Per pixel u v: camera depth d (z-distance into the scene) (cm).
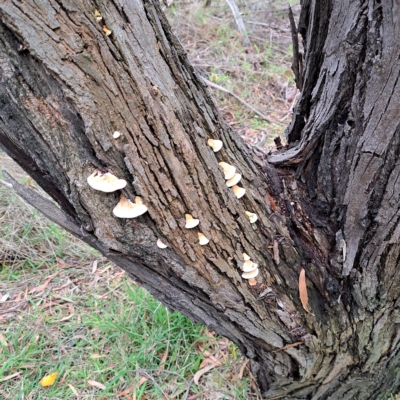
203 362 122
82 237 59
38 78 43
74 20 42
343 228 71
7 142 50
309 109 77
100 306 144
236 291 66
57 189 53
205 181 56
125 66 46
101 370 121
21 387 119
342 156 67
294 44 80
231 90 239
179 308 71
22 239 166
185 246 58
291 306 73
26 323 140
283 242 71
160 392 114
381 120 58
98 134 46
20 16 40
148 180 51
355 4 57
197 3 316
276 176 75
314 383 93
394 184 61
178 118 52
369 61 57
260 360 86
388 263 70
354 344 85
